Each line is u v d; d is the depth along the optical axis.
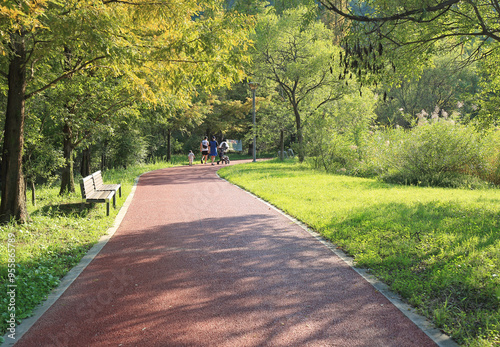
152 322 3.99
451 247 6.10
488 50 10.91
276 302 4.44
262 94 40.22
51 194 13.51
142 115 18.48
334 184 14.61
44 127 14.54
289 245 6.81
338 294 4.65
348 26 8.11
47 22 6.87
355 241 6.73
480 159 15.36
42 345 3.57
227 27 8.02
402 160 16.45
